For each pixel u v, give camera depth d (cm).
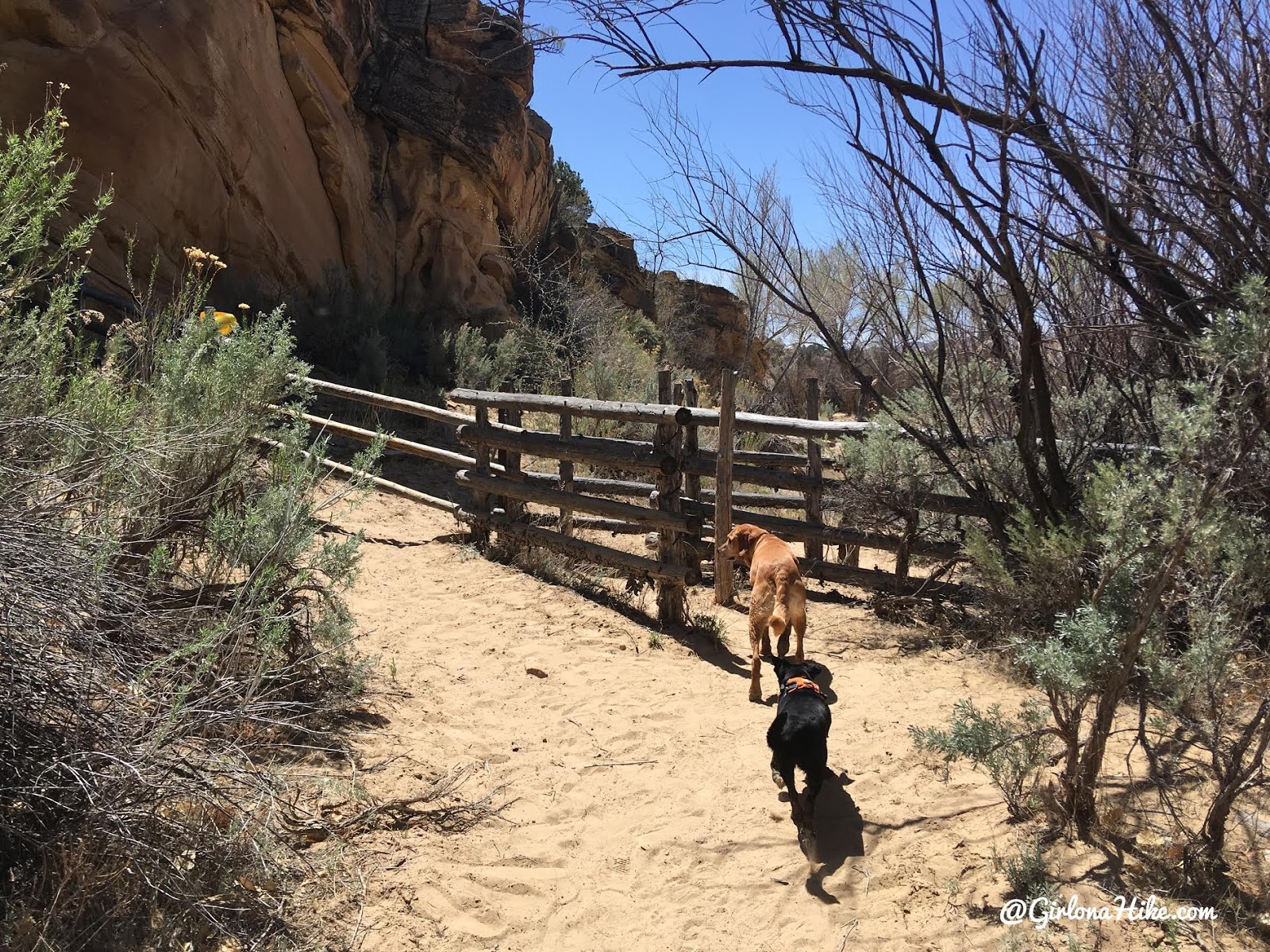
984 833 412
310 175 1501
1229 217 433
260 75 1372
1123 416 646
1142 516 386
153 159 1155
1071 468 643
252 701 395
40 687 309
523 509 879
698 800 455
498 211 2031
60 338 420
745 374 2355
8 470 329
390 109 1731
